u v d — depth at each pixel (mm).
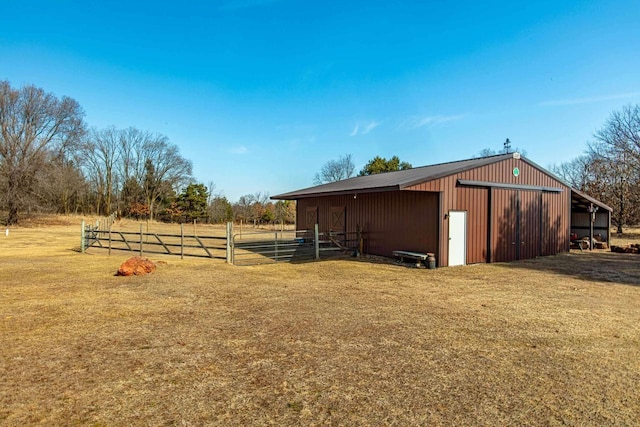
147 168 49188
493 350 4520
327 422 2949
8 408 3133
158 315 5969
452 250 11609
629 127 24219
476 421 2977
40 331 5148
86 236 15719
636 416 3061
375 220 13812
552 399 3342
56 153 36344
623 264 12203
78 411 3096
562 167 39500
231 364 4074
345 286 8406
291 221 41312
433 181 11164
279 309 6367
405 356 4312
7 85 32031
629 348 4605
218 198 49031
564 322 5676
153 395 3377
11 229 29766
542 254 14398
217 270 10539
